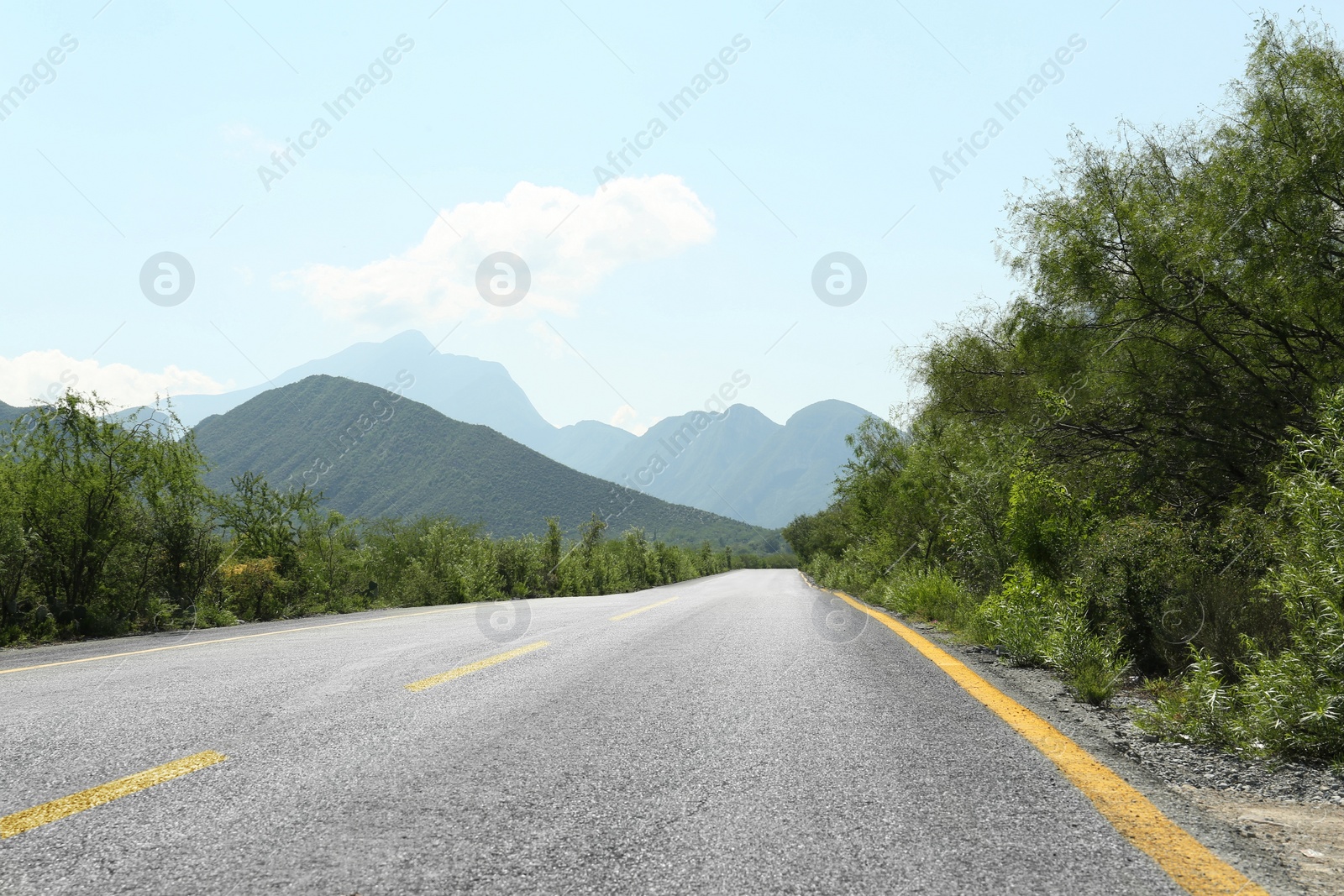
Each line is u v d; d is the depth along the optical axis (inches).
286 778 111.7
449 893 73.7
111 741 132.5
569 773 114.2
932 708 163.5
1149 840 88.4
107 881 76.0
